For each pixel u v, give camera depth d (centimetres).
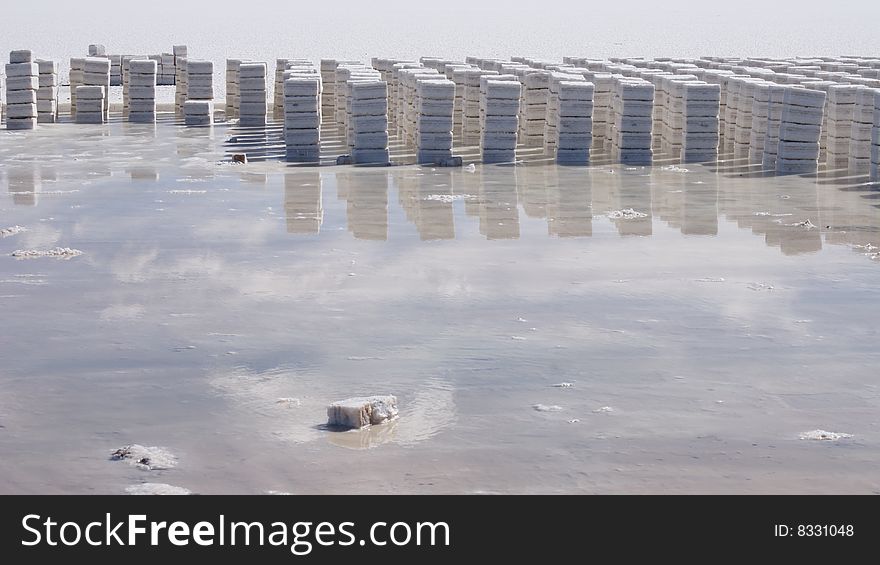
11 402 1420
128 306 1864
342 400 1412
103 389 1466
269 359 1588
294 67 4538
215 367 1553
